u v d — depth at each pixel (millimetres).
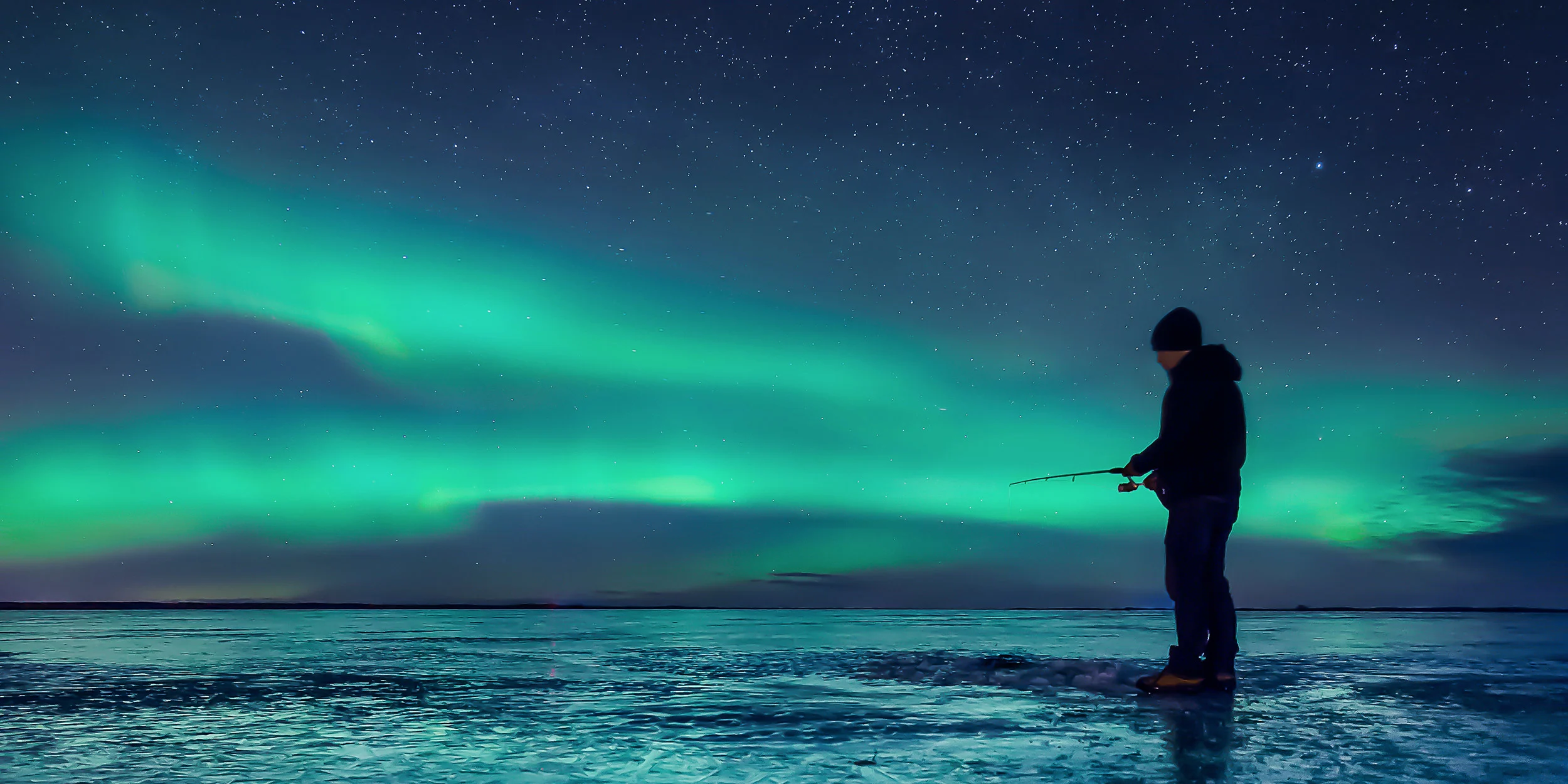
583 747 1976
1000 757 1855
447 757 1872
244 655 4426
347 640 5555
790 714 2449
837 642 5426
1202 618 3045
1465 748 1954
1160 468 3242
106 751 1958
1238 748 1960
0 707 2631
